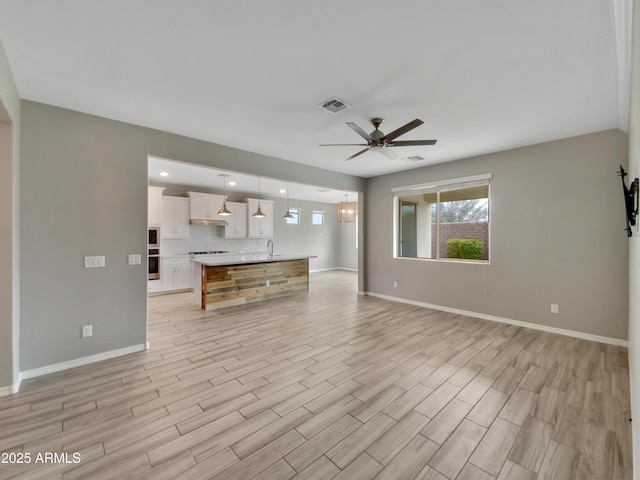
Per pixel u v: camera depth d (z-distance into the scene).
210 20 1.74
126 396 2.41
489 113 3.02
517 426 2.03
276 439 1.91
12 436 1.93
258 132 3.57
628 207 2.28
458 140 3.86
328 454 1.78
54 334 2.86
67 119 2.93
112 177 3.18
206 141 3.89
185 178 6.48
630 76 2.10
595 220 3.60
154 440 1.89
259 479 1.59
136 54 2.08
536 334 3.86
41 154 2.80
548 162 3.93
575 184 3.73
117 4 1.61
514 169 4.23
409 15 1.69
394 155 3.36
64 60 2.14
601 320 3.57
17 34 1.86
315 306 5.42
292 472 1.64
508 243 4.32
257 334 3.89
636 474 1.28
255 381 2.65
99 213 3.10
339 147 4.14
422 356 3.18
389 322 4.42
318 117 3.12
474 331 3.99
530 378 2.69
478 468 1.68
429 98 2.69
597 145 3.57
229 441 1.89
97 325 3.09
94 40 1.92
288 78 2.38
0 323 2.41
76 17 1.71
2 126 2.38
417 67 2.22
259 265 5.89
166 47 2.00
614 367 2.89
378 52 2.04
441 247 5.26
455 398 2.38
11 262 2.43
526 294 4.16
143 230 3.38
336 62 2.16
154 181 6.77
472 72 2.28
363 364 2.99
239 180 6.71
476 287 4.69
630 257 2.72
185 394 2.44
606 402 2.30
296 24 1.77
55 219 2.87
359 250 6.46
